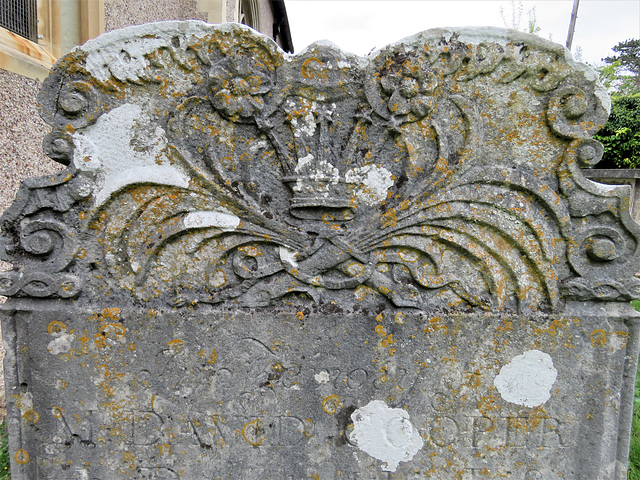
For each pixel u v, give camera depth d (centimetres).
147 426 75
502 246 74
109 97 71
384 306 75
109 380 74
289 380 75
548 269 74
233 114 71
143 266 73
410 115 71
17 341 74
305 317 74
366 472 77
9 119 98
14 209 71
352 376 75
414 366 75
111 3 117
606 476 76
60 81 70
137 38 69
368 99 71
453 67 70
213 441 76
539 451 76
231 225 73
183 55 70
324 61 71
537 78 71
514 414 76
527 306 75
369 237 73
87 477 76
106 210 72
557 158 72
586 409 75
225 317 74
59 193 71
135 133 71
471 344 75
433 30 70
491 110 72
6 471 82
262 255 74
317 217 73
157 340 74
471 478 77
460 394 75
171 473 76
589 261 73
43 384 74
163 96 71
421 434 76
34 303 73
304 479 77
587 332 74
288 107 72
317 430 76
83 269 73
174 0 160
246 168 73
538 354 75
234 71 70
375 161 73
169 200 72
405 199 73
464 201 73
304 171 72
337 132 72
